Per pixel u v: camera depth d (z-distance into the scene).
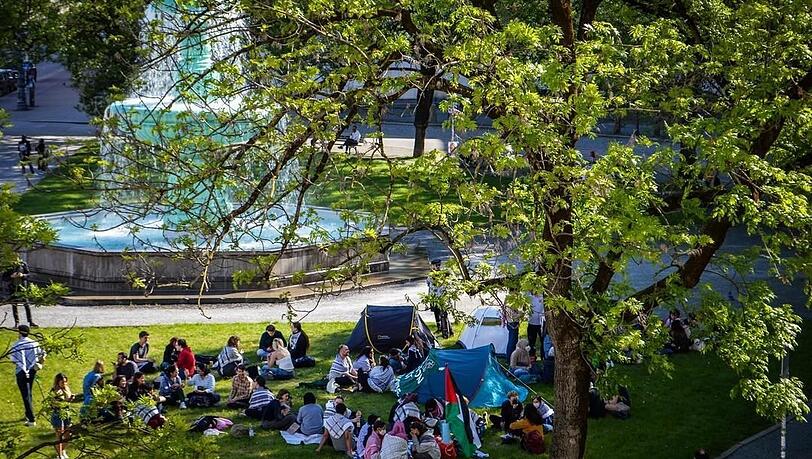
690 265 15.78
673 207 16.56
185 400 22.19
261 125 15.11
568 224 14.36
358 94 14.49
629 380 15.24
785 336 15.16
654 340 14.81
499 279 14.92
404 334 25.34
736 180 15.73
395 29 18.92
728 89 17.91
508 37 14.63
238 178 14.88
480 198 13.76
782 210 14.85
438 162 14.23
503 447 20.19
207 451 11.92
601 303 15.15
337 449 19.77
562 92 14.81
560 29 15.37
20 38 39.50
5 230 11.49
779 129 16.22
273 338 25.14
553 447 16.03
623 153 14.42
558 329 15.27
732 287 31.11
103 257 30.16
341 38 14.32
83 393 21.77
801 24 16.62
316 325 28.23
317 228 15.81
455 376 21.97
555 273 14.51
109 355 25.11
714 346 15.69
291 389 23.38
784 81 17.23
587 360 15.00
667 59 16.88
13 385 22.97
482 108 14.43
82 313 28.52
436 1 16.22
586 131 14.09
